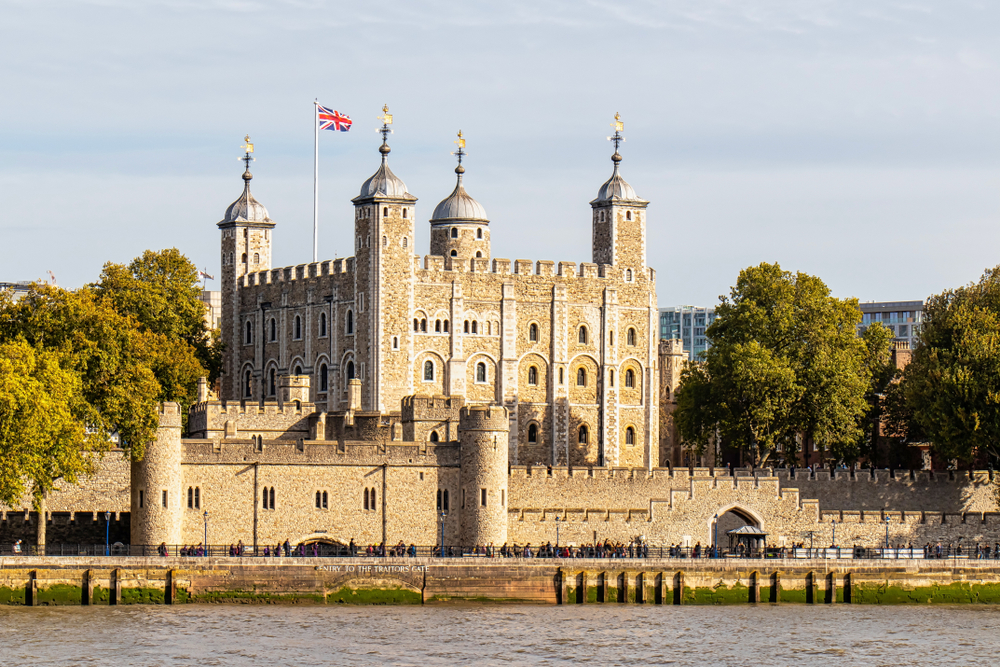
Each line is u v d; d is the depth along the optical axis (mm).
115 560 115312
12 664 96188
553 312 180000
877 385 168750
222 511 126062
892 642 107438
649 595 121875
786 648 105062
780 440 159875
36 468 113938
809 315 159750
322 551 124625
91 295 139750
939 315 153500
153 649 100500
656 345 187000
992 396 140625
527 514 133125
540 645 104312
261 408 144625
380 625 109812
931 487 147750
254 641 103438
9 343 119750
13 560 113812
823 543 139375
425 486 130125
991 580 125688
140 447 123812
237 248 189625
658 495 140000
